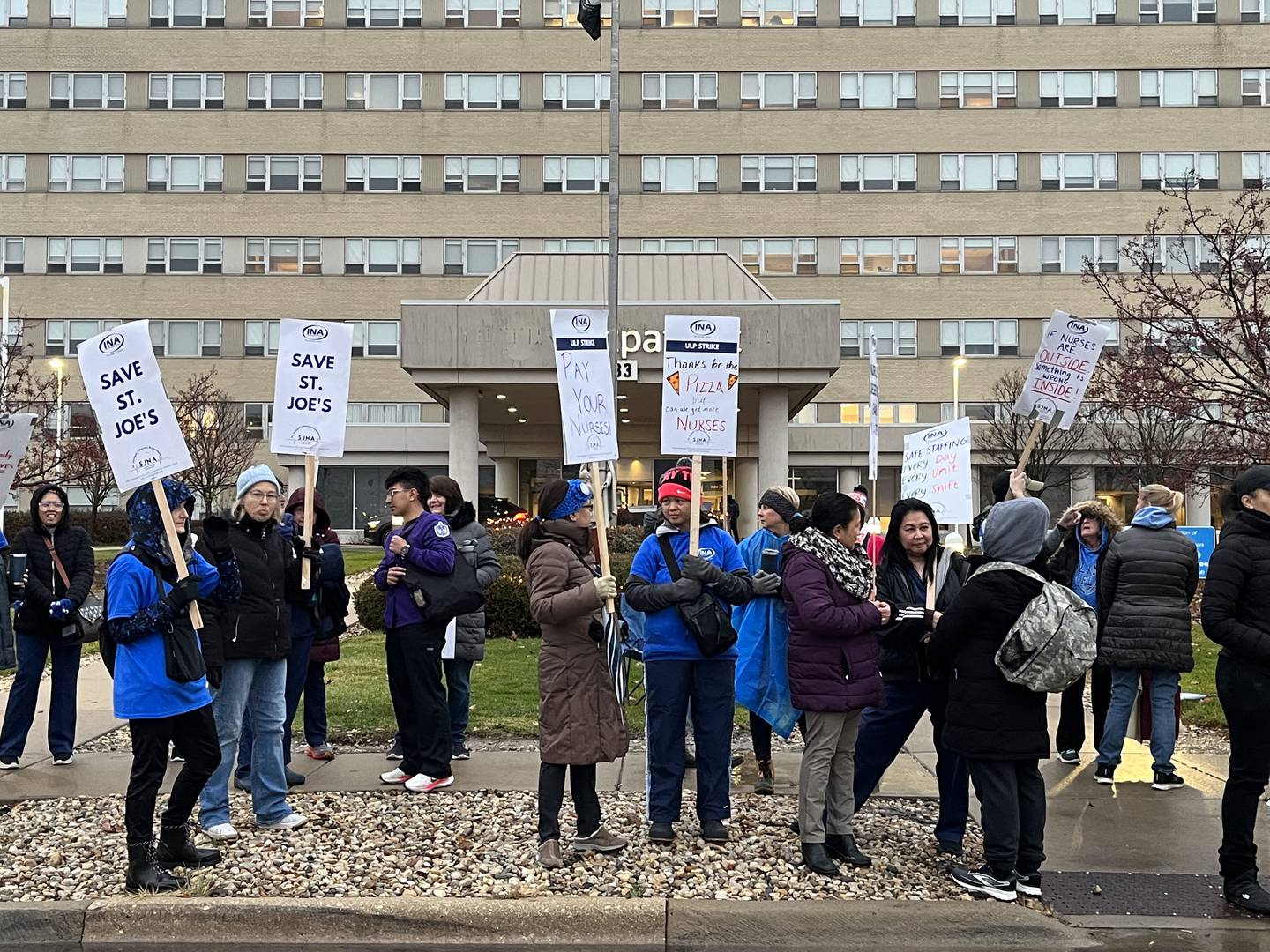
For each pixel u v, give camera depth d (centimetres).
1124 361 1897
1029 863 513
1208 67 4666
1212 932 482
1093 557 768
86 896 505
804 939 480
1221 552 517
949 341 4684
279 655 590
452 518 768
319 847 567
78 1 4784
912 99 4725
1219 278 1838
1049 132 4694
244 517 588
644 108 4744
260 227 4766
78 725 889
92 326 4741
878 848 577
